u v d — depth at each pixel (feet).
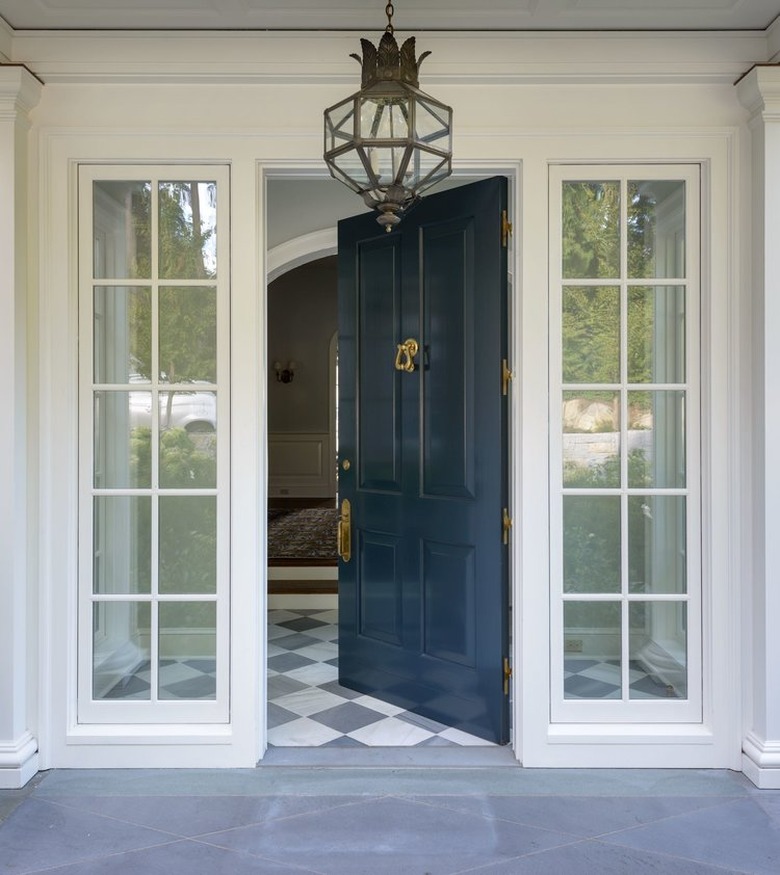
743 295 9.81
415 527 11.58
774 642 9.44
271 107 9.87
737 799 9.11
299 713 11.80
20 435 9.59
